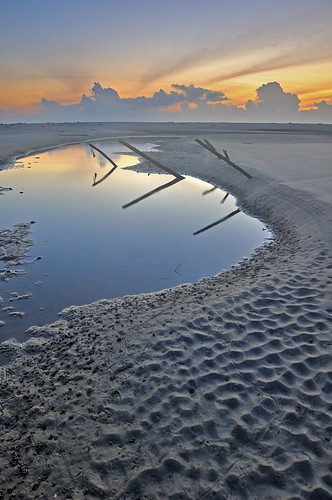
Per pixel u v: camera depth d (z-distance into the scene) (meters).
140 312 6.20
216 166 21.55
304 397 4.02
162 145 40.94
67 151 37.94
